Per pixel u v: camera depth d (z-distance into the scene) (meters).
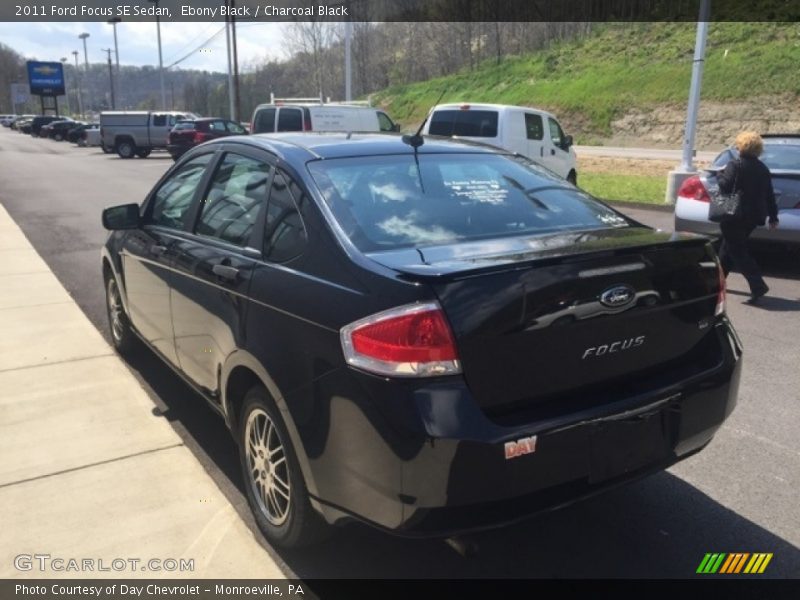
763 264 9.02
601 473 2.66
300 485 2.84
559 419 2.54
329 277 2.74
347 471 2.56
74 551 3.07
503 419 2.49
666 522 3.33
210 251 3.56
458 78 54.19
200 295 3.56
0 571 2.93
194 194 4.05
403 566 3.02
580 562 3.04
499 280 2.49
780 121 32.84
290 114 17.17
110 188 18.42
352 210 3.00
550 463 2.52
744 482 3.69
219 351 3.38
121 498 3.48
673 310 2.91
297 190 3.14
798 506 3.46
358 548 3.14
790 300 7.33
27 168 25.34
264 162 3.48
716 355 3.09
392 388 2.40
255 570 2.96
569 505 2.63
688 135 13.91
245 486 3.38
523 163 3.93
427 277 2.43
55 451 3.96
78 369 5.22
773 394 4.84
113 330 5.54
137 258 4.52
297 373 2.72
